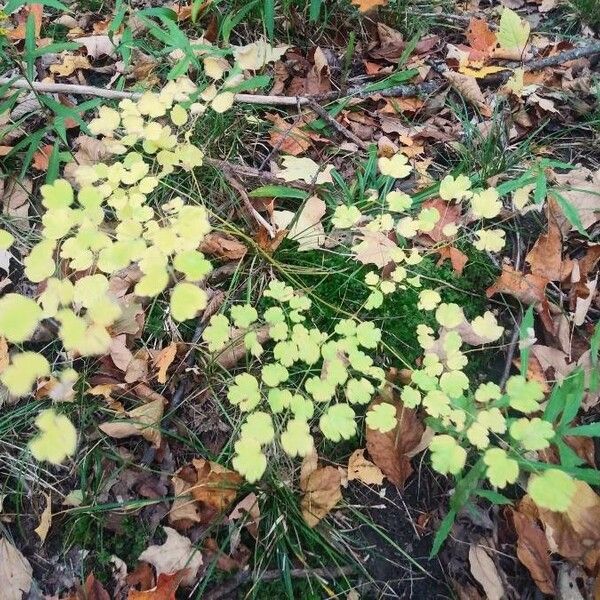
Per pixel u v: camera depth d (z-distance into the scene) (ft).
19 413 1.34
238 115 1.82
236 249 1.56
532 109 1.93
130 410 1.36
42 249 1.35
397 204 1.51
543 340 1.50
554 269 1.54
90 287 1.32
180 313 1.28
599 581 1.13
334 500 1.24
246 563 1.22
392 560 1.24
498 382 1.45
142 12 1.82
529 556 1.19
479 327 1.38
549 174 1.70
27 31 1.58
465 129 1.85
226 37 1.91
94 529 1.24
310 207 1.63
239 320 1.35
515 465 1.13
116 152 1.59
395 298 1.53
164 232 1.40
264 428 1.21
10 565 1.19
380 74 1.99
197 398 1.40
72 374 1.31
